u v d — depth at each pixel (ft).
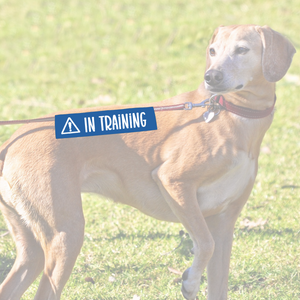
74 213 18.51
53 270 18.43
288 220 28.48
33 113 43.57
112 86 50.44
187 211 19.49
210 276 20.70
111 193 20.89
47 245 18.65
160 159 20.10
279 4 73.41
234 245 26.08
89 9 72.84
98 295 22.12
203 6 72.02
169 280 23.39
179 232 27.32
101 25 67.41
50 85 51.29
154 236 27.12
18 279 19.61
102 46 61.98
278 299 21.71
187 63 56.49
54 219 18.29
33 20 70.49
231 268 24.20
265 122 20.24
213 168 19.51
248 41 19.07
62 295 22.18
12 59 59.98
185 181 19.63
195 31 63.67
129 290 22.58
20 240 19.97
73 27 67.77
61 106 45.52
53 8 73.77
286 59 19.35
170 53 59.36
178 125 20.13
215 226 21.06
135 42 62.64
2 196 19.25
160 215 21.47
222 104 19.86
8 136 38.24
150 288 22.81
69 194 18.56
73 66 56.75
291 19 68.90
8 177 18.88
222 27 20.34
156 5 72.64
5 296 19.19
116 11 71.36
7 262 24.71
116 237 27.07
